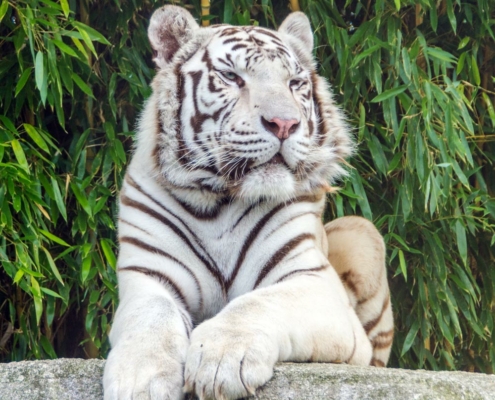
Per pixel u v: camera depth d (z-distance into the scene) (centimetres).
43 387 571
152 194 759
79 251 1005
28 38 959
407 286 1162
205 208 752
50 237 921
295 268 745
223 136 721
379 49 1065
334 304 688
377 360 948
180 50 779
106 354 1069
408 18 1212
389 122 1040
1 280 1095
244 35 767
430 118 1020
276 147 703
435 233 1091
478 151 1202
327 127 787
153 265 743
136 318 620
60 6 943
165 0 1130
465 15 1160
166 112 757
